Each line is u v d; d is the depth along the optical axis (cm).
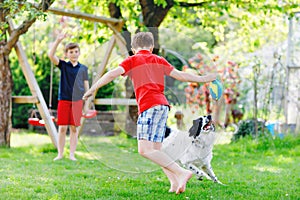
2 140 773
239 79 1080
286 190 474
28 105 1159
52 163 615
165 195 429
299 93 982
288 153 788
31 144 834
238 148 813
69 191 436
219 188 472
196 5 930
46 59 1152
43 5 532
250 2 891
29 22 691
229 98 1018
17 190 431
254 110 925
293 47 1000
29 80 738
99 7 998
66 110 656
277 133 940
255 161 688
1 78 768
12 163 598
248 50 1084
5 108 773
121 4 887
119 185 479
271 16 951
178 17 1015
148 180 513
